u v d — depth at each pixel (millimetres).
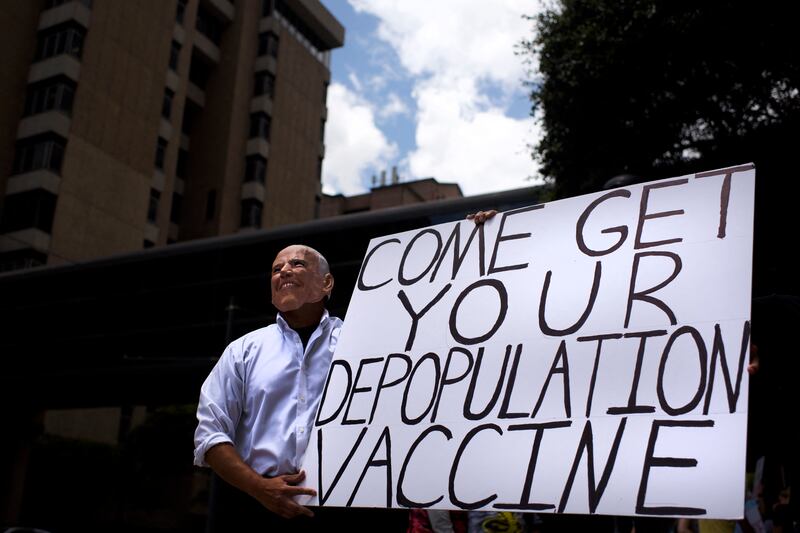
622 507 1840
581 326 2160
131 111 35031
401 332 2479
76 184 31922
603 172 9883
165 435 29062
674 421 1887
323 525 2357
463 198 15883
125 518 30625
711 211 2168
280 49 44719
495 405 2158
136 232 34406
